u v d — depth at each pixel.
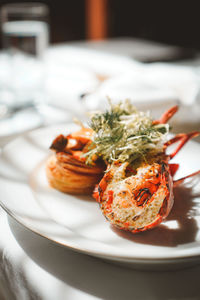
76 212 0.38
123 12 2.13
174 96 0.63
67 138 0.43
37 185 0.44
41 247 0.32
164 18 2.03
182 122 0.59
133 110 0.45
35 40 0.82
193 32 1.97
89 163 0.41
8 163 0.46
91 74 0.92
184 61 1.09
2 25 0.81
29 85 0.76
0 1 1.85
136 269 0.30
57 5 2.04
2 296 0.32
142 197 0.34
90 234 0.34
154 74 0.78
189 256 0.28
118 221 0.34
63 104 0.69
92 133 0.43
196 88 0.73
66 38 2.14
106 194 0.35
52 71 0.94
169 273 0.30
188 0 1.93
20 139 0.51
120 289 0.28
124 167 0.36
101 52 1.17
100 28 2.16
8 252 0.32
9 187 0.41
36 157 0.49
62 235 0.31
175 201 0.39
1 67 0.91
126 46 1.28
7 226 0.35
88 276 0.29
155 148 0.38
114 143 0.39
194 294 0.28
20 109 0.66
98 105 0.60
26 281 0.29
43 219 0.35
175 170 0.42
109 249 0.29
